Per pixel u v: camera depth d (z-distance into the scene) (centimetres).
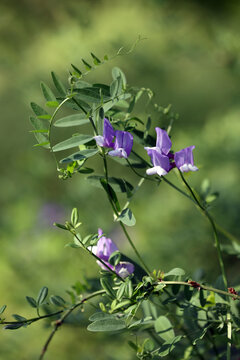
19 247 114
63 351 95
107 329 69
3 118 186
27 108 185
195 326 73
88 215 128
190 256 116
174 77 166
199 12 146
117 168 151
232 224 115
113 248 71
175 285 71
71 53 141
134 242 125
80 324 80
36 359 95
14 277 108
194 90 172
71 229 70
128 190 72
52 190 147
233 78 153
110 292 69
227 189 124
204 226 117
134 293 69
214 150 143
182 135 152
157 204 131
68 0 147
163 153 70
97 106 71
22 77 150
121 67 150
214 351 77
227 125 147
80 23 140
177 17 145
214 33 143
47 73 145
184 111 171
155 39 147
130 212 71
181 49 147
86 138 70
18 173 150
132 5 146
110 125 70
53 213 130
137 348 71
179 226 121
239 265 112
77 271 105
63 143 70
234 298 70
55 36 143
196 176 136
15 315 71
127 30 146
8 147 184
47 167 147
